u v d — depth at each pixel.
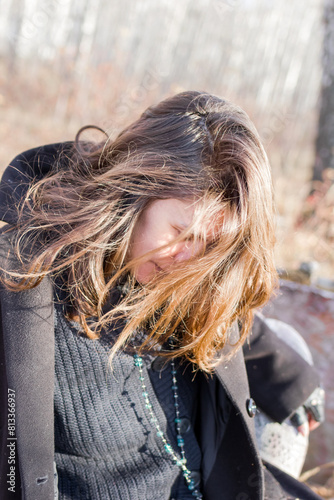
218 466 1.17
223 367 1.09
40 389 0.92
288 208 4.46
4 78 8.30
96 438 1.01
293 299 1.82
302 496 1.21
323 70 4.42
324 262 3.48
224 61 14.54
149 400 1.08
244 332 1.08
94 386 1.00
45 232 0.97
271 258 0.97
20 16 9.27
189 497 1.15
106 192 0.92
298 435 1.32
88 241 0.92
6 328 0.92
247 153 0.89
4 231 0.99
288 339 1.46
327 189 4.21
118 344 0.95
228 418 1.15
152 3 14.14
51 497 0.95
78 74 9.22
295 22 16.20
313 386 1.30
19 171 1.00
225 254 0.88
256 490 1.10
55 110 8.05
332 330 1.77
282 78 15.57
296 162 8.95
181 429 1.12
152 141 0.94
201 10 14.77
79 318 0.97
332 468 1.81
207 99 0.98
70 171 1.03
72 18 11.68
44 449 0.93
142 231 0.92
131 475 1.06
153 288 0.93
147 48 13.77
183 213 0.88
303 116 11.60
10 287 0.91
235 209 0.88
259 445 1.29
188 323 1.02
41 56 9.88
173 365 1.11
